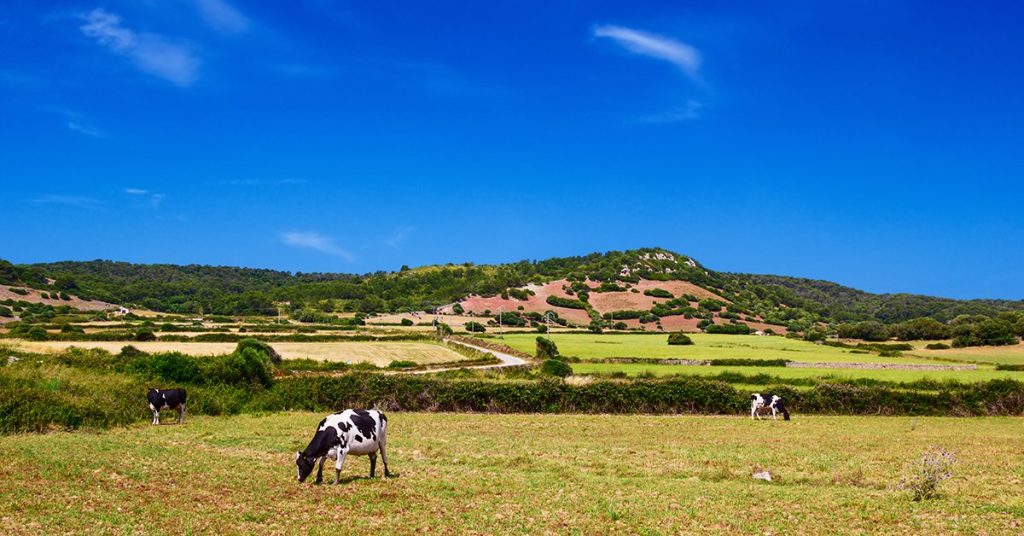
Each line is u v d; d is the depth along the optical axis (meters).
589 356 90.38
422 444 30.70
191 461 23.94
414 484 20.88
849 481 23.38
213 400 41.41
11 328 96.00
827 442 34.03
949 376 69.94
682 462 26.78
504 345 108.06
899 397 51.06
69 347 64.38
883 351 101.50
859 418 48.41
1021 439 36.69
